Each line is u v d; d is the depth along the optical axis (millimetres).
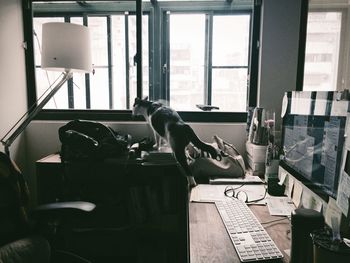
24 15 2357
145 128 2316
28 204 1252
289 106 1283
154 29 3465
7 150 1701
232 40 3473
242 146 2297
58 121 2379
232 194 1427
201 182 1685
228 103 3439
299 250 773
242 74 2949
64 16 3477
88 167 1883
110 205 1996
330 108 888
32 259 1079
